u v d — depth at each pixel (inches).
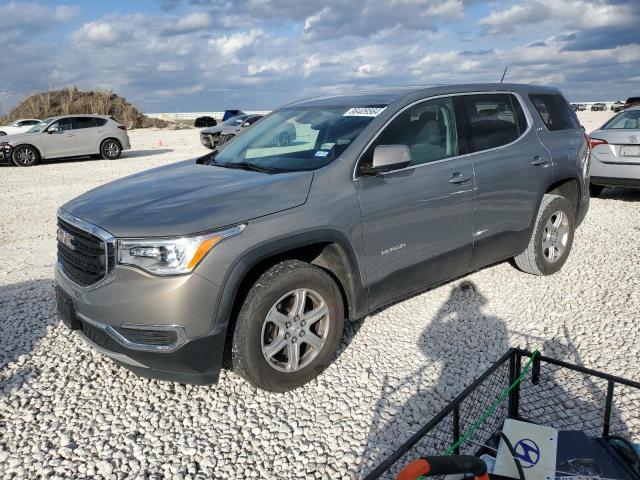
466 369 146.7
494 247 186.2
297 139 163.0
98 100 1892.2
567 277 211.9
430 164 162.2
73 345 162.6
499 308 184.7
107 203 136.0
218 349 122.1
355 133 152.3
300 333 134.9
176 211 124.1
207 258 117.4
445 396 134.3
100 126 730.2
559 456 88.5
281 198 131.1
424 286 167.3
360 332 168.4
